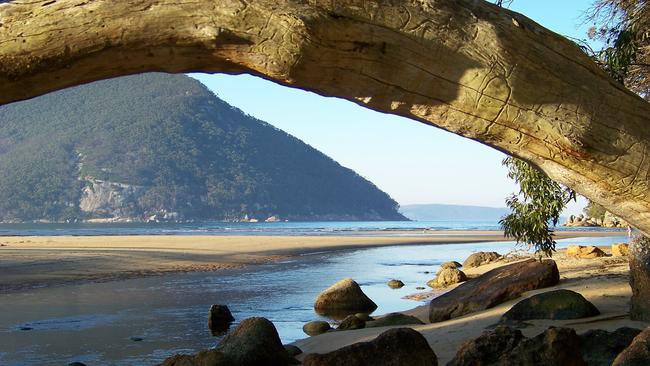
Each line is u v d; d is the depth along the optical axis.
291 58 1.88
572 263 16.97
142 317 13.60
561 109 2.10
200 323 12.91
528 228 10.67
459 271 18.27
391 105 2.06
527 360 4.66
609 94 2.16
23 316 13.66
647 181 2.19
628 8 8.26
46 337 11.39
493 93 2.05
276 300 16.19
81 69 1.87
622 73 7.37
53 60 1.82
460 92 2.04
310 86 2.01
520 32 2.07
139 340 11.16
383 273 23.47
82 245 37.91
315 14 1.86
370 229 94.31
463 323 9.52
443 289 17.44
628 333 5.69
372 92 2.03
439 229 92.19
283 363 8.62
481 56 2.02
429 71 2.01
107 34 1.82
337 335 10.23
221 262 27.86
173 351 10.31
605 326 7.80
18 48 1.78
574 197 10.45
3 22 1.79
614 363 4.23
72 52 1.82
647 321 7.78
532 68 2.07
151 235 59.03
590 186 2.23
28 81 1.85
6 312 14.16
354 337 9.83
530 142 2.14
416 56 1.99
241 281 20.55
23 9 1.80
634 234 8.10
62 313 14.07
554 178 2.27
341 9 1.89
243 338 8.54
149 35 1.84
